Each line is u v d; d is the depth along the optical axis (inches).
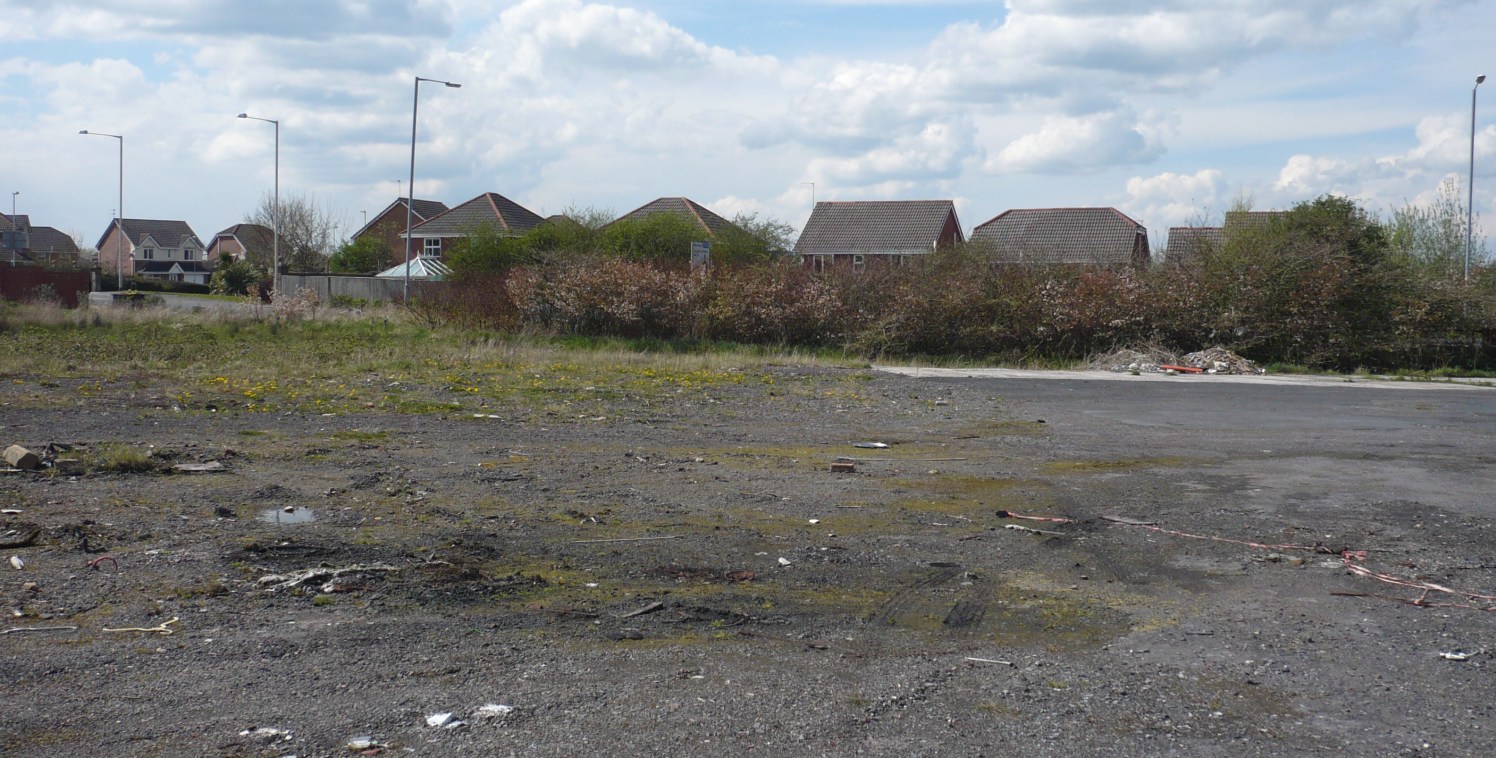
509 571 270.7
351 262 2787.9
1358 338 1080.2
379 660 204.8
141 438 457.4
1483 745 174.2
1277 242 1151.6
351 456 427.5
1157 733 177.3
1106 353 1102.4
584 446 475.8
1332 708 189.9
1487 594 265.9
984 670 207.5
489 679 196.2
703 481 395.9
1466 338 1083.9
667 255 1711.4
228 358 855.1
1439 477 430.9
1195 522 342.0
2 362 754.2
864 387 794.2
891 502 366.6
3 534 283.0
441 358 895.7
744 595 256.2
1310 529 333.4
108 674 194.5
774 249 1870.1
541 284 1239.5
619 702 186.2
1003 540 315.0
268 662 202.4
